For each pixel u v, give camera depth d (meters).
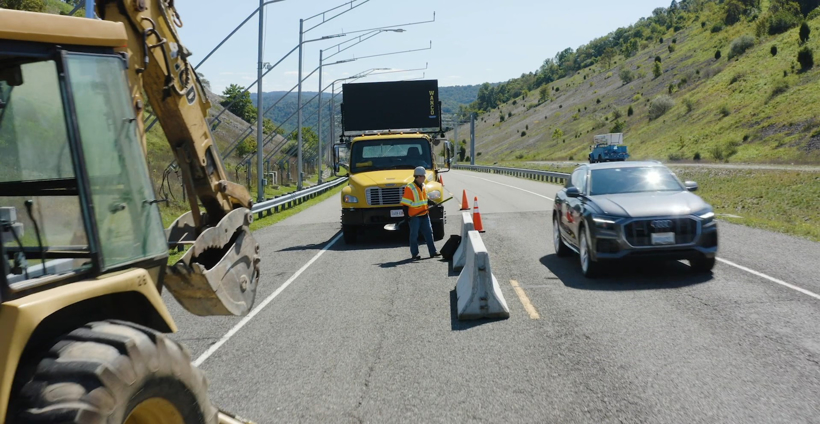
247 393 6.48
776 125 73.56
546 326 8.45
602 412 5.63
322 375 6.94
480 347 7.66
